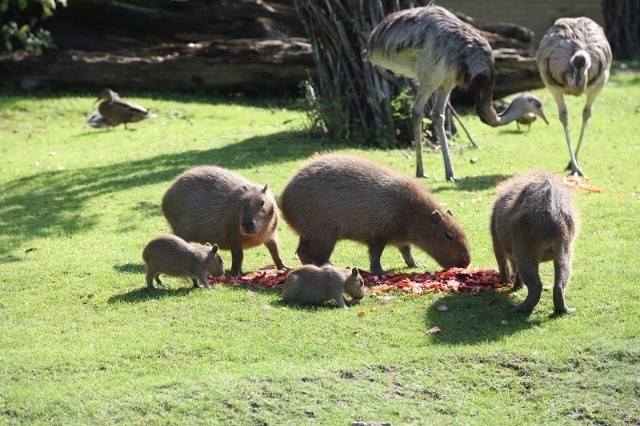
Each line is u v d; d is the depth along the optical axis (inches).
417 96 789.9
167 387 398.0
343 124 930.7
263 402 386.6
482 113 793.6
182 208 550.6
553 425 376.2
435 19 778.8
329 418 377.4
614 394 394.6
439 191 737.6
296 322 462.0
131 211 713.6
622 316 460.4
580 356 418.0
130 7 1312.7
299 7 953.5
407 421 377.1
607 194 711.7
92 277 544.7
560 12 1968.5
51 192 784.9
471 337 442.9
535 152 881.5
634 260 548.1
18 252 616.4
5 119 1094.4
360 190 528.7
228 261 586.9
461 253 530.6
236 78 1209.4
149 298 500.1
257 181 767.1
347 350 433.7
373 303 489.7
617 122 1046.4
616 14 1835.6
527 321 458.9
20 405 387.5
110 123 1047.0
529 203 462.9
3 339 454.3
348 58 932.0
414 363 416.5
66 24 1321.4
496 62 1117.1
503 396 396.2
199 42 1328.7
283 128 1024.9
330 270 484.4
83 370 419.5
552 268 541.6
